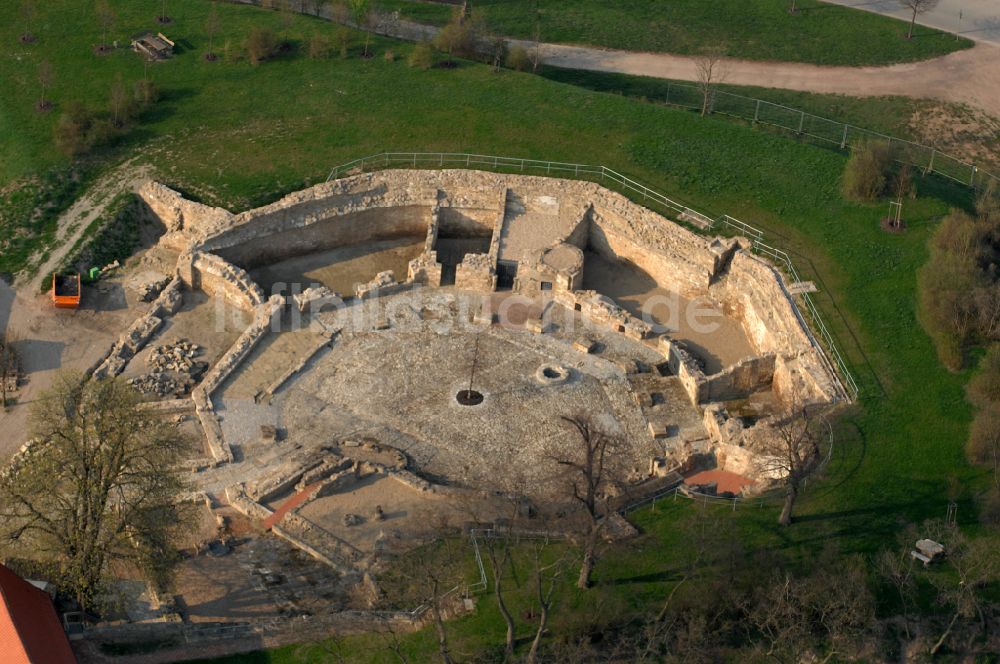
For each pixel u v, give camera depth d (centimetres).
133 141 15112
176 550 9956
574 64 17612
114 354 12619
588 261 14300
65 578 9581
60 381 10450
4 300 13262
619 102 15762
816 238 13588
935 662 9206
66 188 14525
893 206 13838
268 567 10244
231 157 14875
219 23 17138
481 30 17438
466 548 10275
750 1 19388
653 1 19312
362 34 17062
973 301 12250
